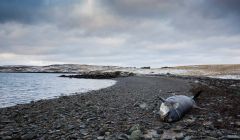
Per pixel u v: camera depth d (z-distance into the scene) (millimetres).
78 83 54219
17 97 25328
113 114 12484
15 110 14750
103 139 7766
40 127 9859
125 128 9297
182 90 25203
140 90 27250
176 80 49500
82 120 11133
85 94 23969
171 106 10672
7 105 19094
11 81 65375
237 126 9508
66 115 12523
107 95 22375
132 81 50562
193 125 9703
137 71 167625
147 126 9617
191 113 12258
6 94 28750
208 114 11992
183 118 11109
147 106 14703
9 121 11234
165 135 8289
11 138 8016
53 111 14008
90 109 14312
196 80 48594
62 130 9195
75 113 13078
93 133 8633
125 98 19594
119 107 14867
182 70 152875
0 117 12414
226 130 8945
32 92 31500
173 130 8805
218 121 10320
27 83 55094
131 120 10883
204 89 22703
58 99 20062
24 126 10125
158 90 26516
